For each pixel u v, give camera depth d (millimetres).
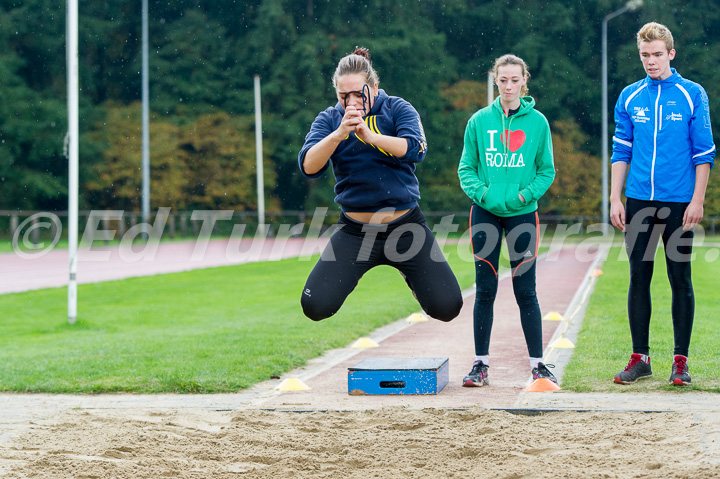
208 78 53656
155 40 53906
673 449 4461
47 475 4180
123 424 5348
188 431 5145
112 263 28031
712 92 54219
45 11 50344
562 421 5273
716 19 55969
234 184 52000
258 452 4617
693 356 7875
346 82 4863
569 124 53781
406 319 12594
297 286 19578
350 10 55094
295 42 53719
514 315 12336
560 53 56250
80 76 51281
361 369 6633
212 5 54906
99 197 51031
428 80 54719
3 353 9867
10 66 49375
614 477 4004
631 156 6820
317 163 4844
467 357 8719
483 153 6871
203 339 10289
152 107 52562
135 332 12211
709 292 15430
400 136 4902
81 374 7676
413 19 55469
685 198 6531
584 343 9062
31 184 49062
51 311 15281
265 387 7133
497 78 6855
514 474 4098
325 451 4648
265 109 53656
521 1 57250
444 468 4258
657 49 6496
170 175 50906
